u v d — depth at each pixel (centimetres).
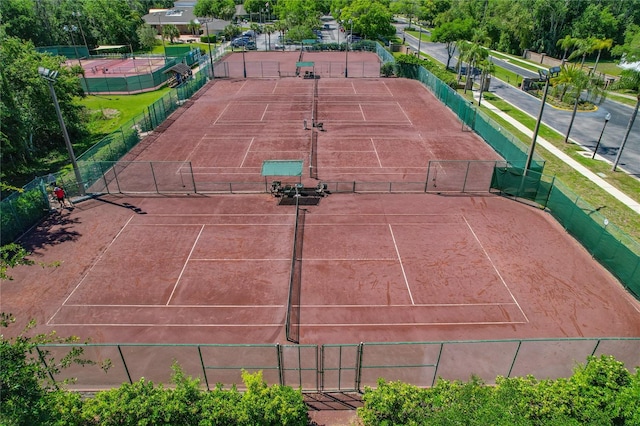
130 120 3975
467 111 4072
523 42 7781
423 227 2439
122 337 1697
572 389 1185
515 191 2748
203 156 3394
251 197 2775
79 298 1914
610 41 5147
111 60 7588
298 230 2408
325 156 3384
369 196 2775
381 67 6212
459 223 2480
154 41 8662
